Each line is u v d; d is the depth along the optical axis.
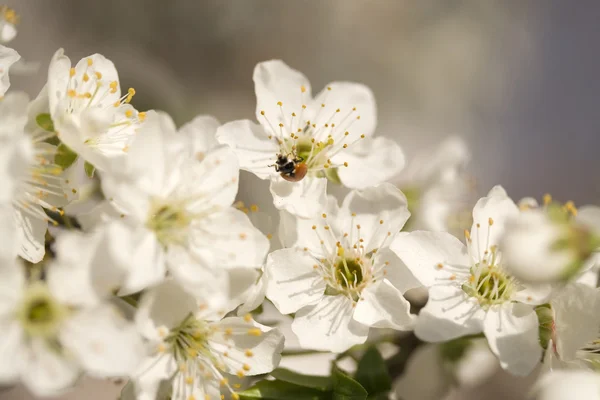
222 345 0.24
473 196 0.31
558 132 0.46
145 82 0.36
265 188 0.32
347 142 0.26
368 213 0.25
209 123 0.24
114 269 0.23
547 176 0.45
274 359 0.24
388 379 0.25
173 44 0.44
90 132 0.24
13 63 0.26
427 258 0.25
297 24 0.46
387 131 0.45
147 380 0.24
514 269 0.23
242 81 0.45
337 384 0.25
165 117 0.24
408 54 0.46
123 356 0.23
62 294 0.23
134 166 0.23
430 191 0.30
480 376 0.28
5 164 0.23
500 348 0.24
